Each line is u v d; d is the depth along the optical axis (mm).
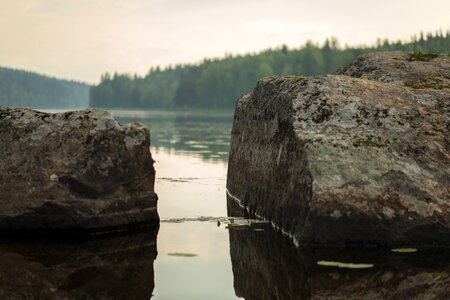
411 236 6941
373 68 9758
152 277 5852
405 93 7938
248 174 9789
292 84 8406
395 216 6898
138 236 7574
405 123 7543
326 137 7273
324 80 7906
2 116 7996
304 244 7020
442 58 9805
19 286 5547
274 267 6223
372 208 6883
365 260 6457
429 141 7410
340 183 6906
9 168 7676
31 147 7738
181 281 5730
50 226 7559
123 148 7848
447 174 7172
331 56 107312
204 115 84125
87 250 6859
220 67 123000
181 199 10609
